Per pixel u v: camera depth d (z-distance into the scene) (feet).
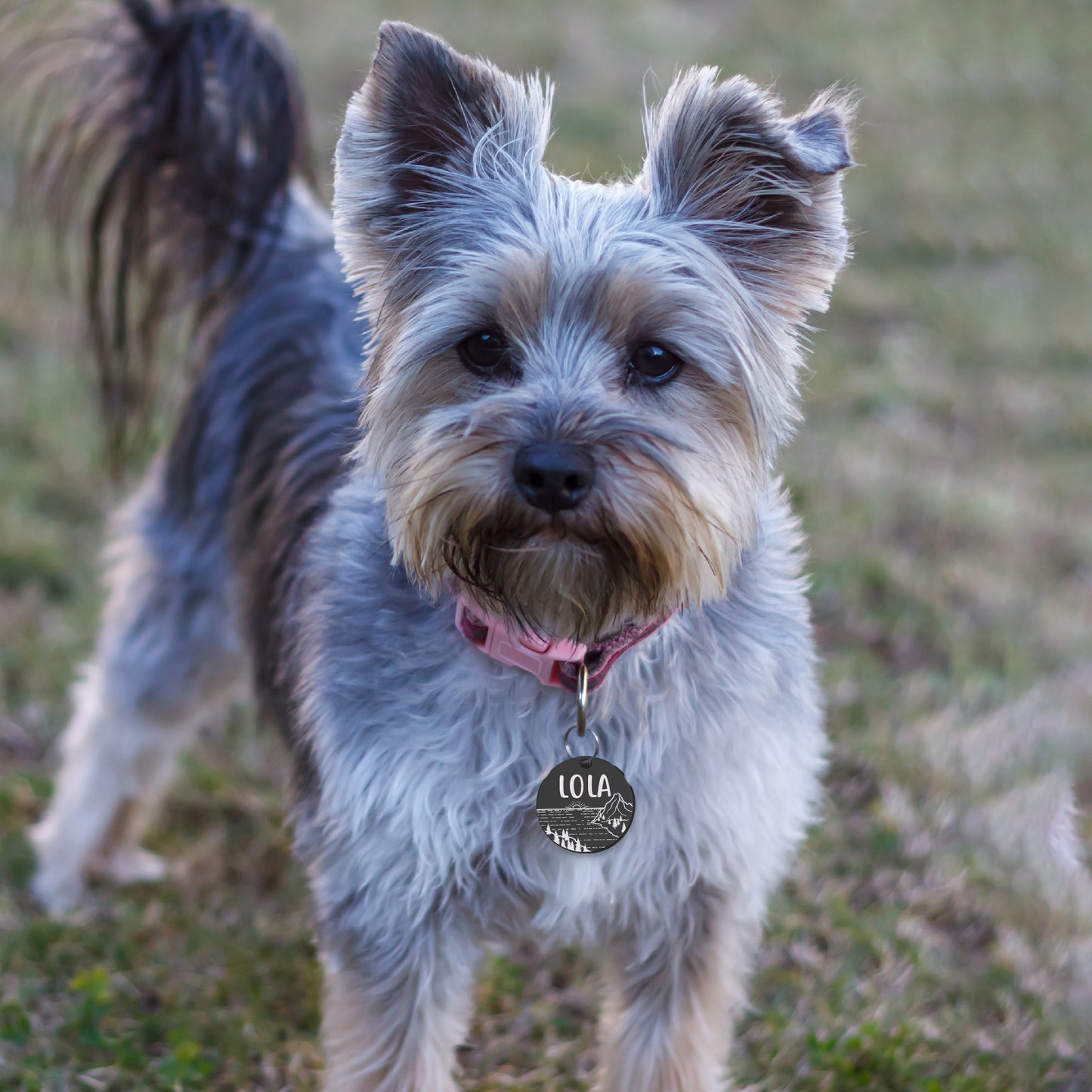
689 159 2.77
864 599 4.03
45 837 3.46
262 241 3.44
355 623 2.77
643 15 9.21
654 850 2.76
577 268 2.65
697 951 2.87
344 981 2.82
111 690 3.43
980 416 5.03
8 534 4.19
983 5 9.74
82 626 3.96
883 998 3.16
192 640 3.40
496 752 2.72
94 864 3.48
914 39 9.09
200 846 3.53
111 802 3.46
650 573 2.64
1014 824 3.46
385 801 2.72
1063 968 3.21
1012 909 3.31
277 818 3.57
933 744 3.62
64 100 3.60
